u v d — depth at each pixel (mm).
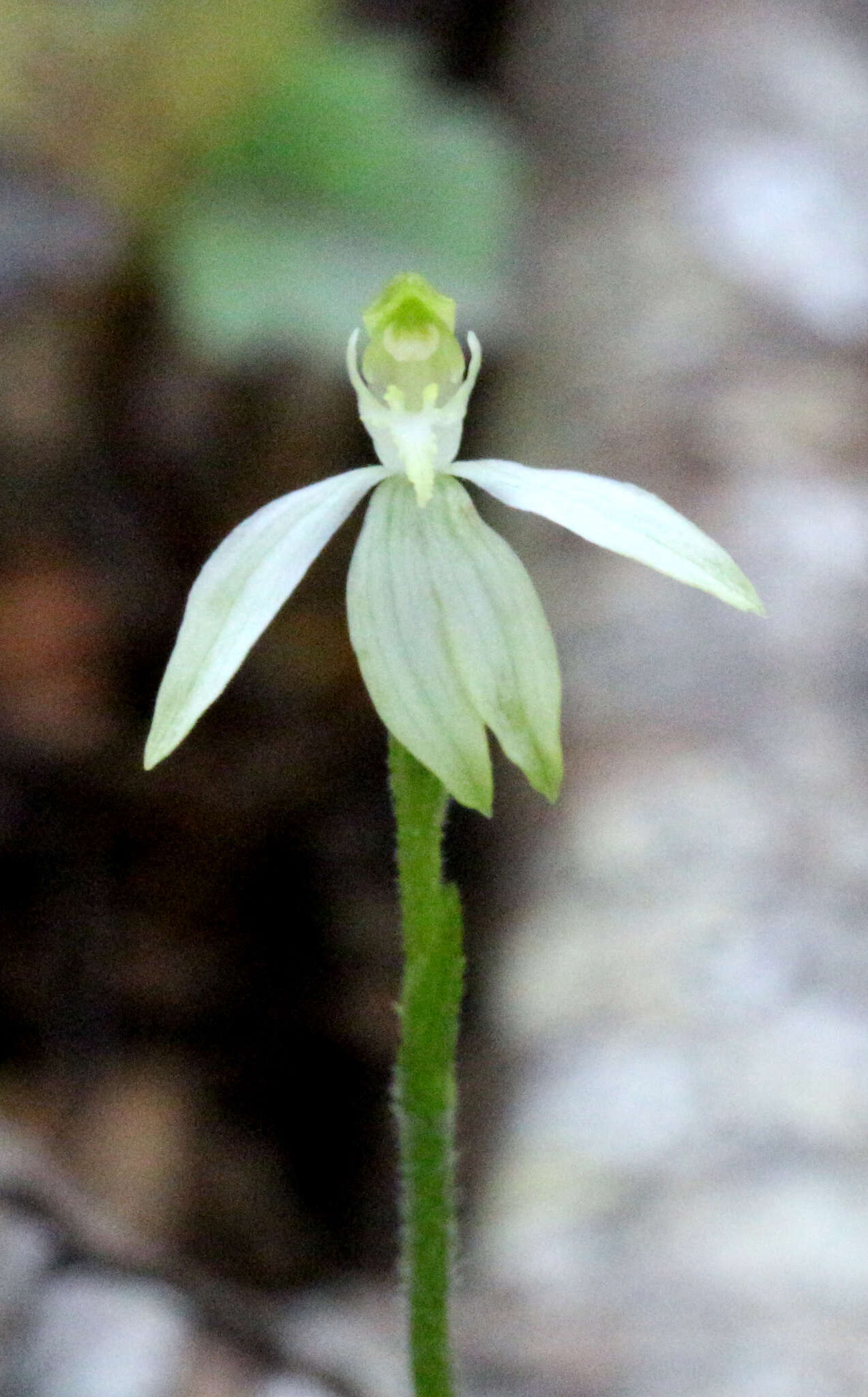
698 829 195
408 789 154
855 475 236
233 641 154
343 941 275
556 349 295
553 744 153
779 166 322
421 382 163
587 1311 173
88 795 294
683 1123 179
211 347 323
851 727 201
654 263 297
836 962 185
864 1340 169
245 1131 247
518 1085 186
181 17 321
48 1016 260
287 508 158
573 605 228
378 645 155
